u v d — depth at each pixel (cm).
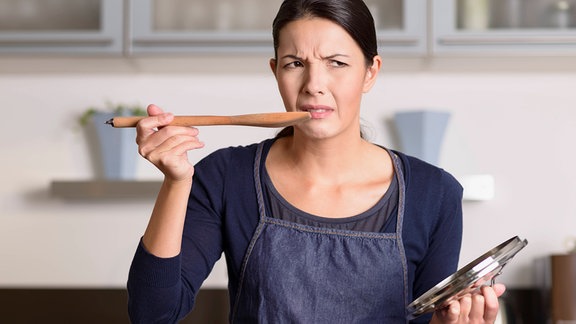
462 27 261
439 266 134
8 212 293
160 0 265
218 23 265
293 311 128
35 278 291
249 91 292
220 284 286
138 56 264
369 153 137
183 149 109
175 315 123
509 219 283
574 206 283
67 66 283
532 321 280
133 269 118
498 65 277
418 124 272
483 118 287
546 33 256
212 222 135
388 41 259
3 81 296
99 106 294
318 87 121
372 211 132
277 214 133
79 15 266
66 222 292
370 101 288
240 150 140
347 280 129
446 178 137
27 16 266
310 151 132
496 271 114
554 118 286
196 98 292
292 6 123
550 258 260
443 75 288
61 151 293
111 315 289
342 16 121
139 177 289
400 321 131
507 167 285
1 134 295
